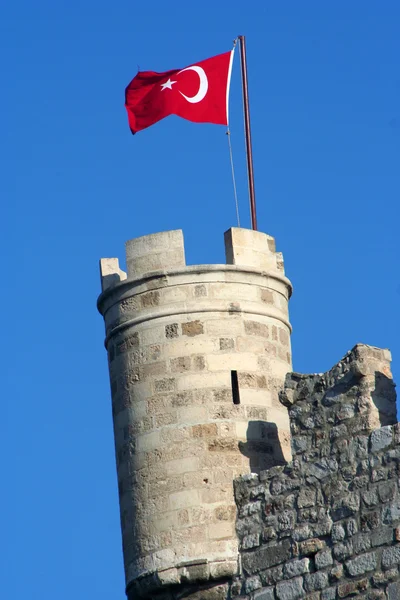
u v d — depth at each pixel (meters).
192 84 103.69
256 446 94.19
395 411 88.94
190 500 93.00
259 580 90.56
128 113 104.25
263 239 98.19
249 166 103.19
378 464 86.94
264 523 91.19
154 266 96.50
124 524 94.81
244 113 104.38
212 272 96.25
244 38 105.56
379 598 85.25
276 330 97.19
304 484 89.88
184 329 95.38
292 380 91.25
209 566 91.81
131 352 95.94
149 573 92.88
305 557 88.81
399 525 85.38
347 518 87.50
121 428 95.62
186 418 94.12
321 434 89.69
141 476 94.19
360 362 88.69
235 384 95.00
